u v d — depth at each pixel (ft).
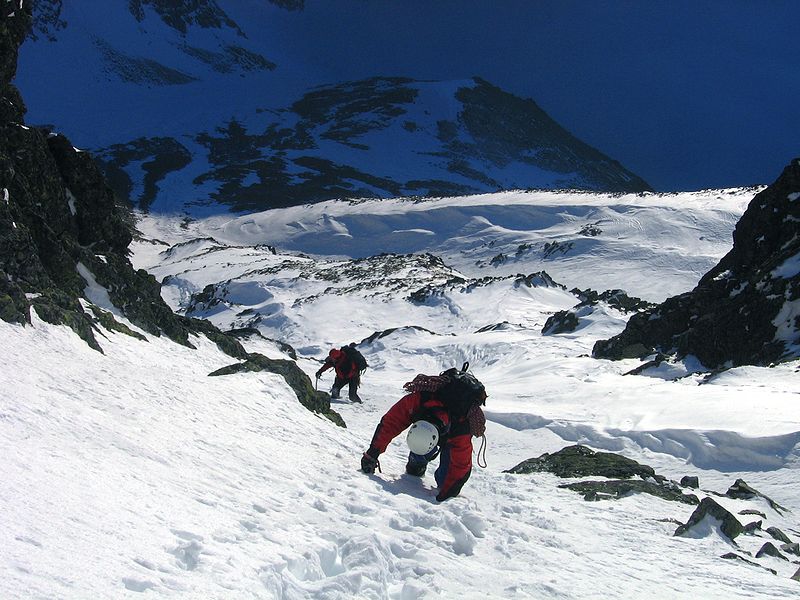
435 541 16.08
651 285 262.67
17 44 49.37
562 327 140.46
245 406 28.22
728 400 54.24
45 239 45.47
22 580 8.38
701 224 319.27
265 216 512.22
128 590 9.13
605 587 14.80
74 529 10.60
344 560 13.15
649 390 64.75
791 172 97.96
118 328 45.80
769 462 43.42
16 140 47.19
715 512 22.81
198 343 60.13
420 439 20.43
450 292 204.23
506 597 13.14
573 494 26.73
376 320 191.21
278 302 217.97
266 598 10.30
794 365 65.92
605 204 372.99
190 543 11.30
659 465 46.75
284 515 15.43
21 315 27.43
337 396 62.75
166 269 327.67
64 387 20.94
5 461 12.51
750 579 17.37
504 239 370.73
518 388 82.64
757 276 90.74
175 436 19.70
